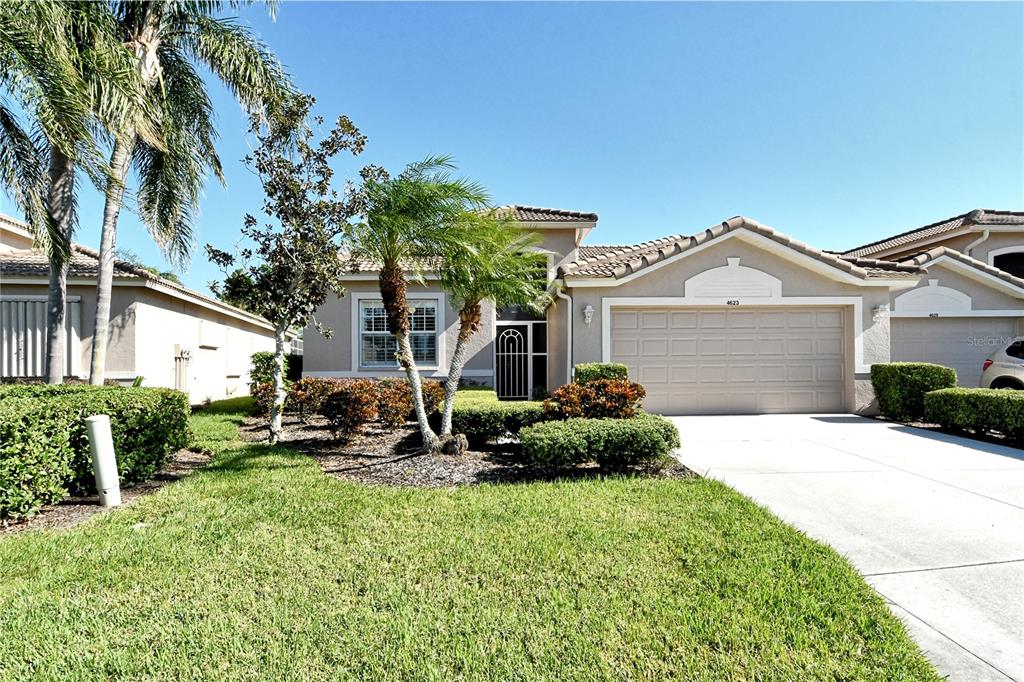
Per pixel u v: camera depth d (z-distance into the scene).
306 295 8.16
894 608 3.22
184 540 4.26
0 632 2.89
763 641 2.78
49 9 7.63
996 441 8.59
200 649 2.75
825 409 12.10
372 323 14.38
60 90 7.65
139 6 10.69
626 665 2.60
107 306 10.60
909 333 14.34
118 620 3.03
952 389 9.56
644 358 12.00
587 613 3.07
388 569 3.70
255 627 2.95
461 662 2.63
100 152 8.23
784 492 5.65
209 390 17.11
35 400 5.50
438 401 10.00
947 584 3.54
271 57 11.84
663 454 6.36
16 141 8.99
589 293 11.79
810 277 11.87
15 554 3.96
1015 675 2.59
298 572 3.66
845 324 12.06
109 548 4.09
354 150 8.02
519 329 15.42
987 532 4.46
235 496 5.54
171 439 6.98
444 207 6.94
